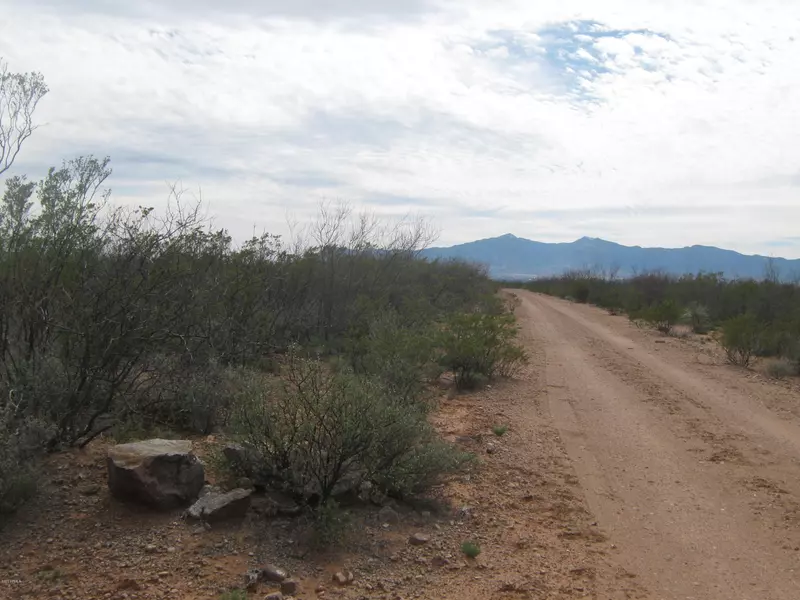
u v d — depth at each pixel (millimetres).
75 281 6578
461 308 25281
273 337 12461
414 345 11578
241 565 4590
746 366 15711
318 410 5465
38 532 4863
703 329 24734
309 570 4629
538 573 4852
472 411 10258
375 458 5676
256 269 11484
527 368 14742
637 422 9945
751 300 28281
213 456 5875
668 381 13547
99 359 6383
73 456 6129
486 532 5562
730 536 5734
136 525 5008
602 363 15969
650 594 4637
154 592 4203
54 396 6121
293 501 5480
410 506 5918
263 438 5633
